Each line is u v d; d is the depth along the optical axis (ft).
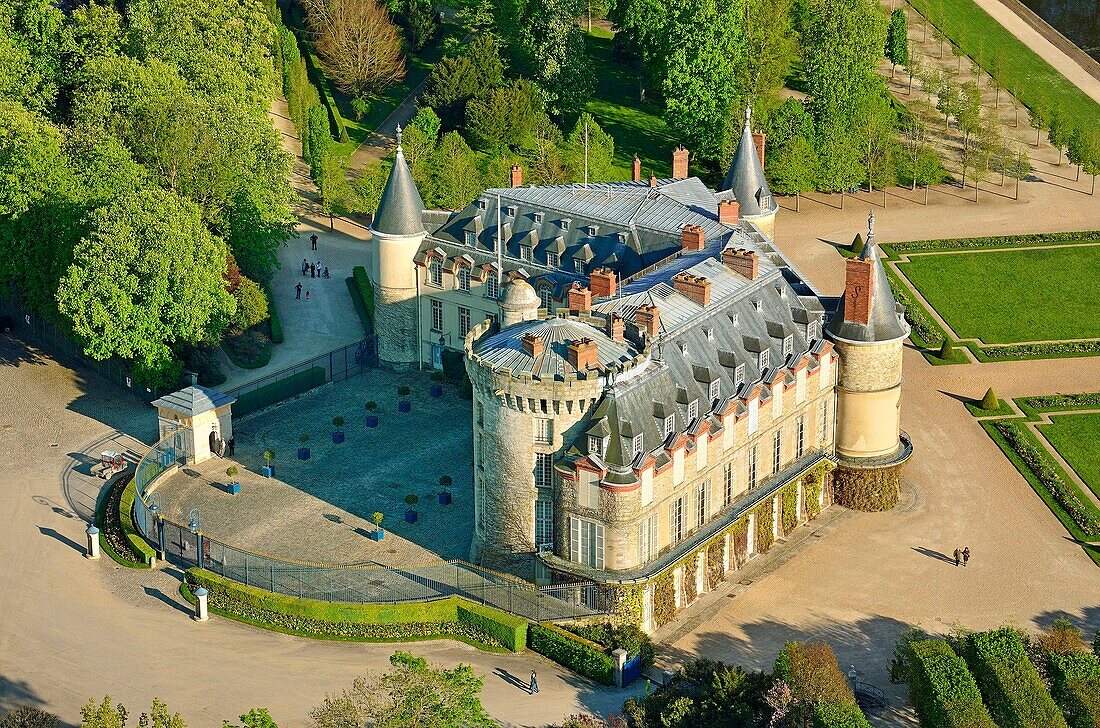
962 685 479.00
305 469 649.61
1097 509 636.89
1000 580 584.81
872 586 579.89
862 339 615.98
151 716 476.13
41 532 603.26
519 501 552.41
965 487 653.71
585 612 540.11
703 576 572.51
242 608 554.46
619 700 509.76
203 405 650.43
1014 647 496.23
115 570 580.71
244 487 633.61
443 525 605.73
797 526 621.72
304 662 529.04
